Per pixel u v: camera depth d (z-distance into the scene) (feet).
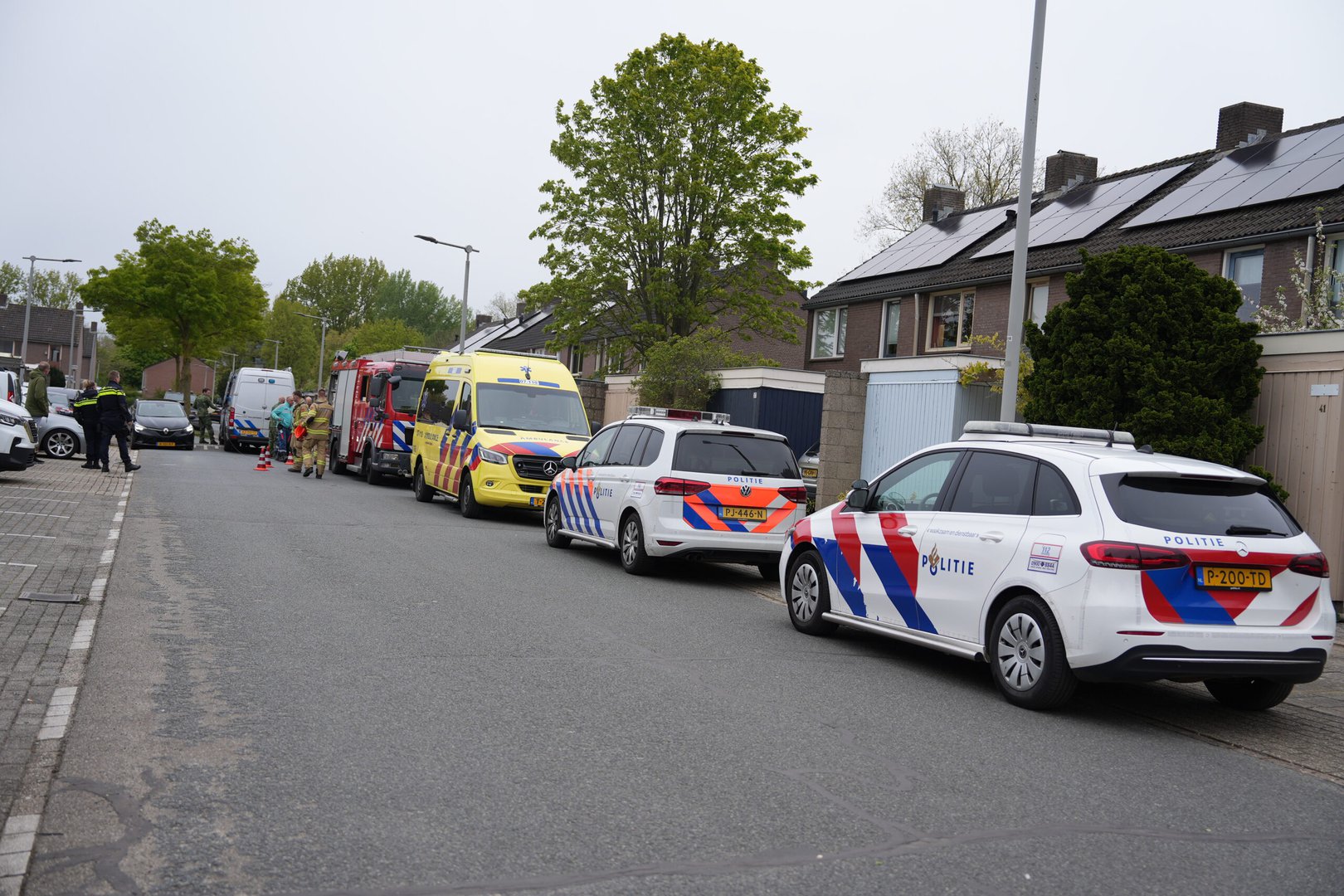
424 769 16.28
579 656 24.95
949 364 56.49
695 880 12.69
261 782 15.39
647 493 39.45
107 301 181.27
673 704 21.02
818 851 13.83
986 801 16.34
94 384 89.30
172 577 32.68
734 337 136.98
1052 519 22.70
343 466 90.33
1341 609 36.81
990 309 81.05
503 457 56.85
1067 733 21.08
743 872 13.02
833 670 25.50
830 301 99.66
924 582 25.64
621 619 30.45
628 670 23.80
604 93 103.40
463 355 65.87
